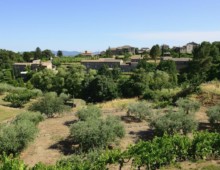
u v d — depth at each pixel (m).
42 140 25.97
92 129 22.92
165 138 18.03
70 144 24.69
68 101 58.25
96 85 61.72
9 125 25.09
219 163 17.12
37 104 36.72
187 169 16.27
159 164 16.81
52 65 137.75
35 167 14.90
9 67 132.75
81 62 128.12
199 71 73.00
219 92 37.44
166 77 62.59
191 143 17.84
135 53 192.88
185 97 38.50
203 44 94.44
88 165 15.60
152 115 31.12
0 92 66.50
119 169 17.31
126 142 25.02
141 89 57.47
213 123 28.95
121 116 33.03
